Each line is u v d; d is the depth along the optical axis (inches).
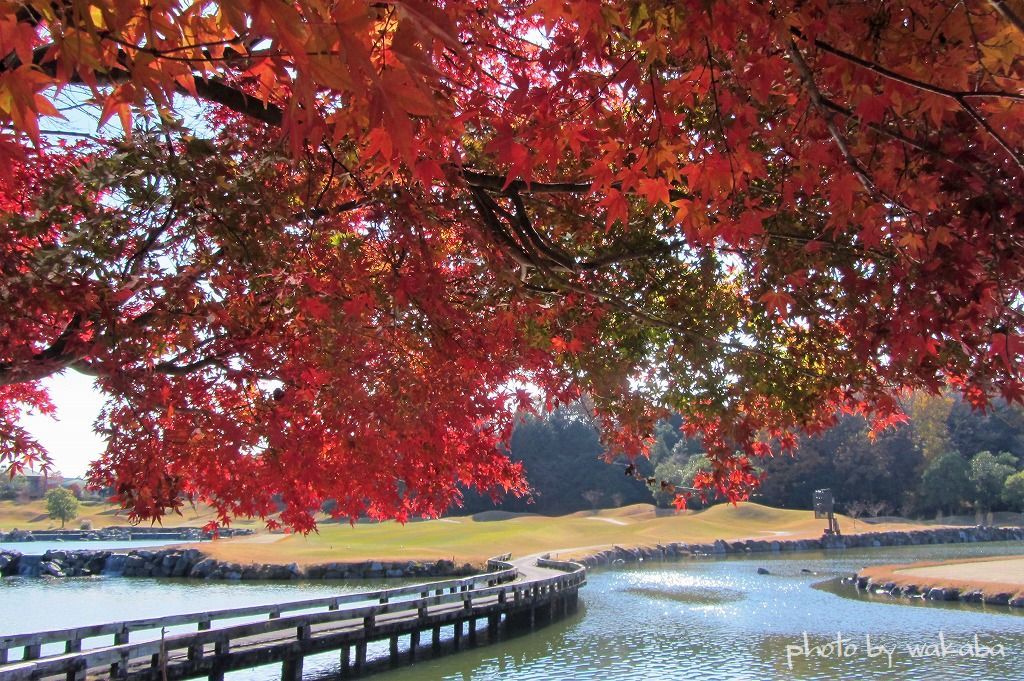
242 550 1274.6
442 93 97.3
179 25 54.2
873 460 2311.8
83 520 2586.1
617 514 2354.8
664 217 195.3
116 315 119.7
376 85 42.9
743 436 207.5
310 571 1115.3
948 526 1950.1
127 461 144.9
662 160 99.3
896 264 118.0
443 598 580.1
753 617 713.6
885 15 80.9
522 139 100.7
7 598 879.1
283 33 40.8
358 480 186.9
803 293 169.3
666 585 975.6
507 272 176.7
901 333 99.7
